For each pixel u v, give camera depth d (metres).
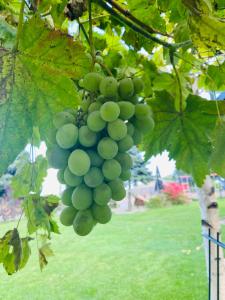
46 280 1.22
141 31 0.35
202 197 0.65
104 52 0.52
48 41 0.22
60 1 0.33
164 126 0.37
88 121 0.24
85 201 0.24
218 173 0.32
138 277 1.19
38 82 0.23
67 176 0.25
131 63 0.46
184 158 0.38
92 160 0.24
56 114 0.23
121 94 0.26
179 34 0.39
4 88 0.22
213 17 0.27
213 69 0.39
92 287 1.14
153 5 0.41
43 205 0.35
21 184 0.35
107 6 0.33
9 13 0.32
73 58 0.23
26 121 0.23
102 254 1.46
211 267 0.64
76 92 0.23
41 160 0.34
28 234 0.36
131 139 0.26
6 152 0.22
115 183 0.26
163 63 0.59
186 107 0.36
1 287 1.17
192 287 1.08
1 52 0.22
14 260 0.34
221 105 0.35
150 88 0.43
